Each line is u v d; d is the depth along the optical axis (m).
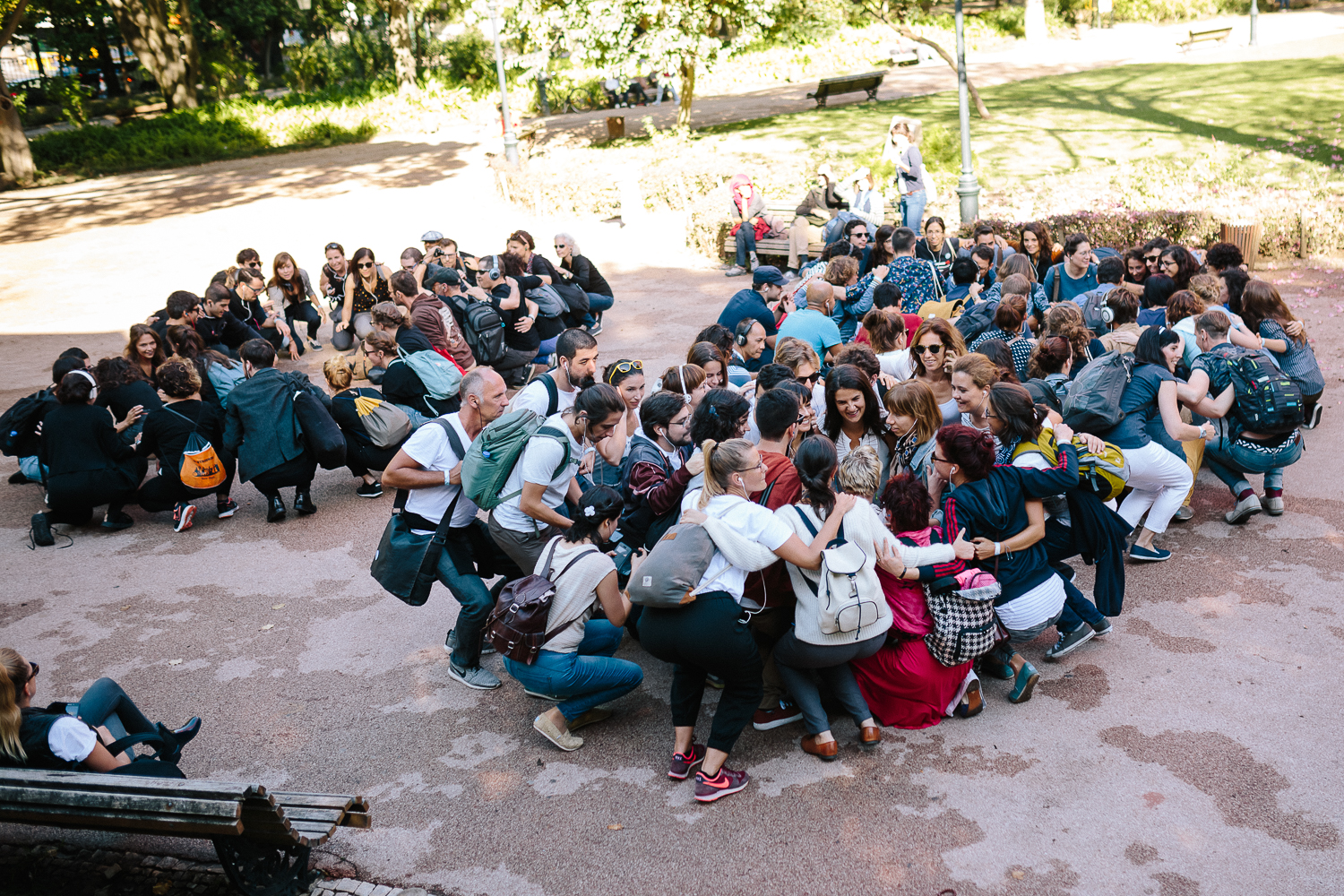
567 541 4.68
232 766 4.83
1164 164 17.66
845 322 9.41
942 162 19.09
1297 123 20.12
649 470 5.21
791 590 4.65
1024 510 4.76
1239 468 6.54
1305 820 3.97
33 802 3.69
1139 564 6.21
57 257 19.31
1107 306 7.69
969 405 5.25
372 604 6.50
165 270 17.78
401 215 20.80
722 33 26.73
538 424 4.97
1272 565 6.03
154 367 9.49
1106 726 4.67
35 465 8.55
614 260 16.27
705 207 16.00
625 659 5.68
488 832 4.28
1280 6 41.44
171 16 40.03
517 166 21.28
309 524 7.90
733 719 4.32
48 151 31.61
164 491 7.89
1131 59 31.94
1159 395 6.02
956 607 4.54
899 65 36.00
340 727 5.13
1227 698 4.80
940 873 3.85
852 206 14.28
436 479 5.05
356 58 45.34
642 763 4.70
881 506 5.38
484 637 5.46
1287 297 11.41
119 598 6.77
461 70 42.41
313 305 12.77
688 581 4.14
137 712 4.54
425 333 8.70
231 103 37.28
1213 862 3.80
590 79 33.84
